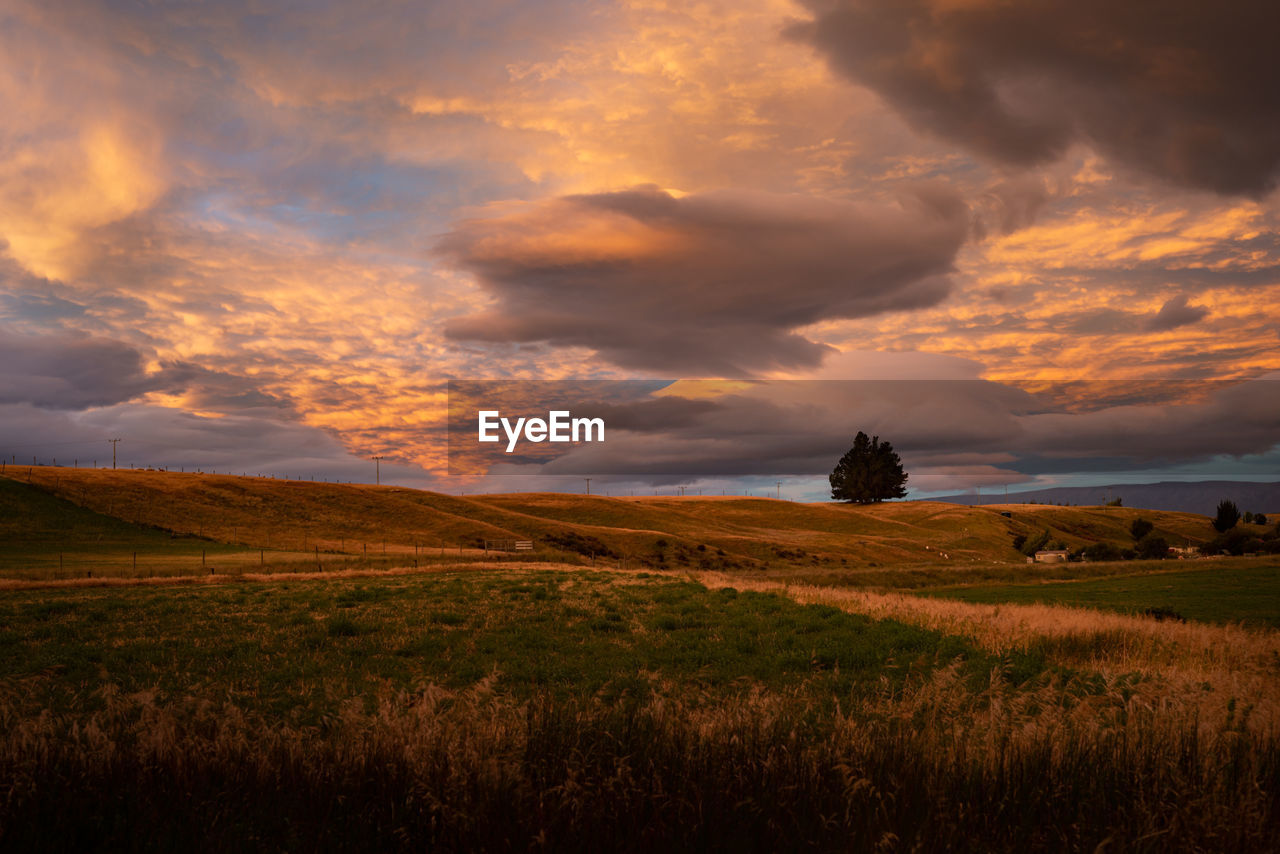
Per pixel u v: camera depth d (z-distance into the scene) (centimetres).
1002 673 1320
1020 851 520
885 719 787
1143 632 2022
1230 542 12062
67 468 11975
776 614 2250
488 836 518
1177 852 518
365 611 2412
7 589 3303
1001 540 17600
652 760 620
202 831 542
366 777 616
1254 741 698
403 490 13675
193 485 11800
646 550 11919
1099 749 677
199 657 1669
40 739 675
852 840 512
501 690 1268
